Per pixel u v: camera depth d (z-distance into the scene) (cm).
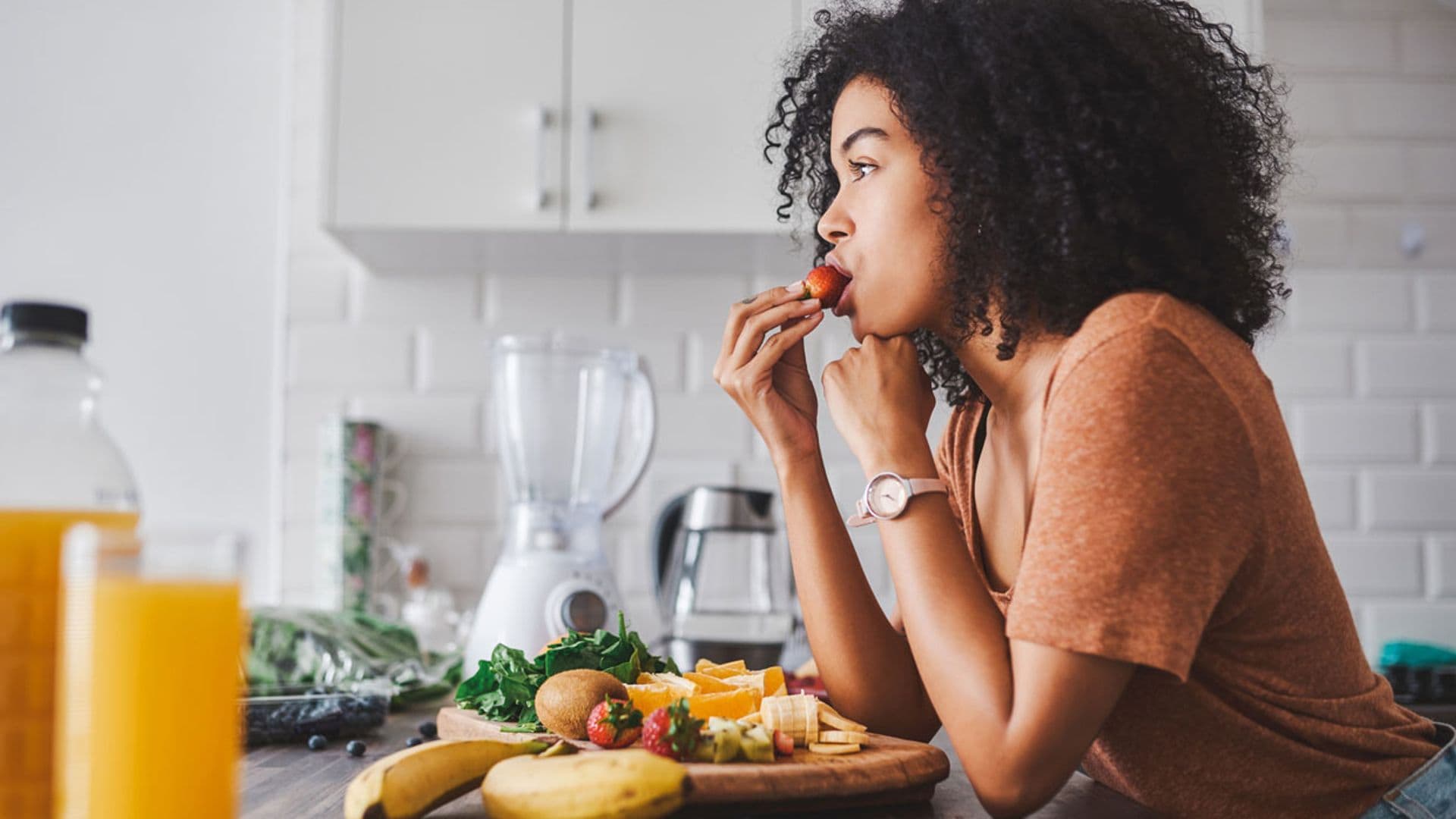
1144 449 80
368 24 213
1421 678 173
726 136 213
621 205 212
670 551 211
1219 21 210
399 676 152
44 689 65
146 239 249
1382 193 254
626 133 213
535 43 214
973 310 101
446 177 211
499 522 243
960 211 99
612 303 247
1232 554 81
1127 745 93
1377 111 255
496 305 246
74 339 70
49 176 250
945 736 138
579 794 69
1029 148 97
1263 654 88
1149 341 84
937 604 89
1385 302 252
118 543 59
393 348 245
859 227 106
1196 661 88
